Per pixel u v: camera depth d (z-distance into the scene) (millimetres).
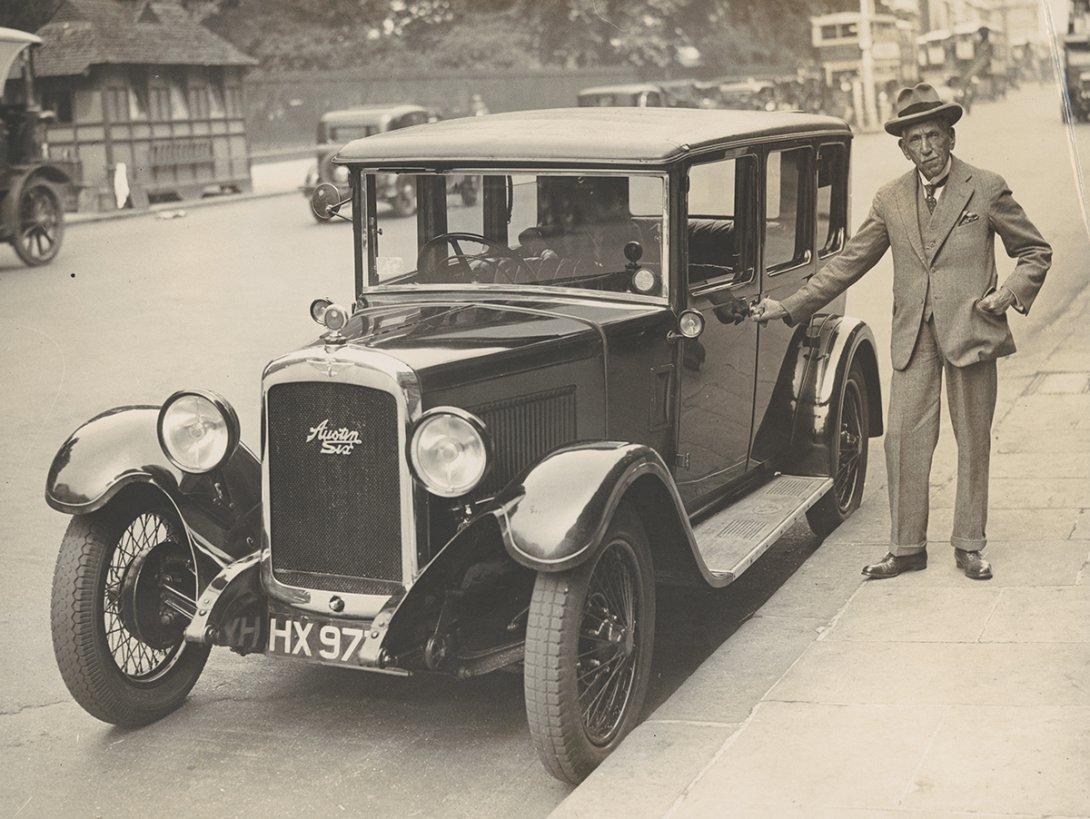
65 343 11086
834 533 5793
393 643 3840
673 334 4629
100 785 3887
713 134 4773
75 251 17734
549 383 4191
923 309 4801
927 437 4945
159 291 14000
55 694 4598
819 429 5680
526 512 3648
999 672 4004
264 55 38438
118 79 23141
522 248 4723
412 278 4891
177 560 4414
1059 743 3488
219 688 4621
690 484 4945
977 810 3156
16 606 5402
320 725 4285
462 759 4000
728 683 4137
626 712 3980
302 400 3961
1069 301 10938
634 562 3975
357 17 39281
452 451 3678
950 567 5055
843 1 33625
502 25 40469
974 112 26703
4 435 8109
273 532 4055
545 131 4707
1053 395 7844
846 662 4172
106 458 4191
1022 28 29031
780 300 5512
